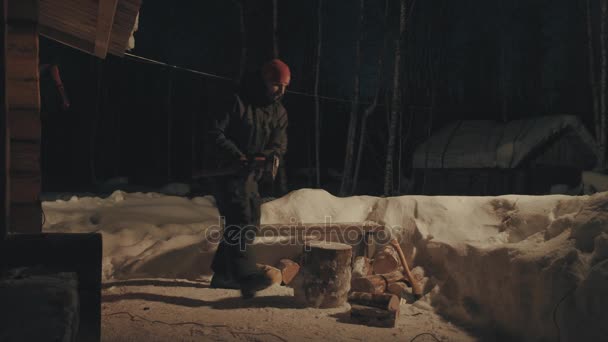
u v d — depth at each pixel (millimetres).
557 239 3373
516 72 22047
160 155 22078
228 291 4570
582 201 4164
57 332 1469
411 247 5008
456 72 22266
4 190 2281
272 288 4754
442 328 3629
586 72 20688
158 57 21156
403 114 21594
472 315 3754
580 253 2996
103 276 5070
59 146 21312
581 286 2701
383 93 21344
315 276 4141
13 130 3926
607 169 14594
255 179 4359
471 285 3885
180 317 3725
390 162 17578
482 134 18453
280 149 4398
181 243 5379
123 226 6273
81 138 21406
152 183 20781
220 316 3793
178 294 4395
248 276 4223
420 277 4629
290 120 21562
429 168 19047
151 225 6430
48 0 4293
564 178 18125
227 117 4270
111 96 21688
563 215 3916
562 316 2775
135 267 5137
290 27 19766
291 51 20156
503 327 3406
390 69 20797
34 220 3943
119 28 4648
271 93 4320
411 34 20875
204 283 4852
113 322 3557
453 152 18188
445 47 21859
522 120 18422
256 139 4332
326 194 5793
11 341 1400
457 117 21766
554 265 2963
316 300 4125
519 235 4512
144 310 3883
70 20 4750
